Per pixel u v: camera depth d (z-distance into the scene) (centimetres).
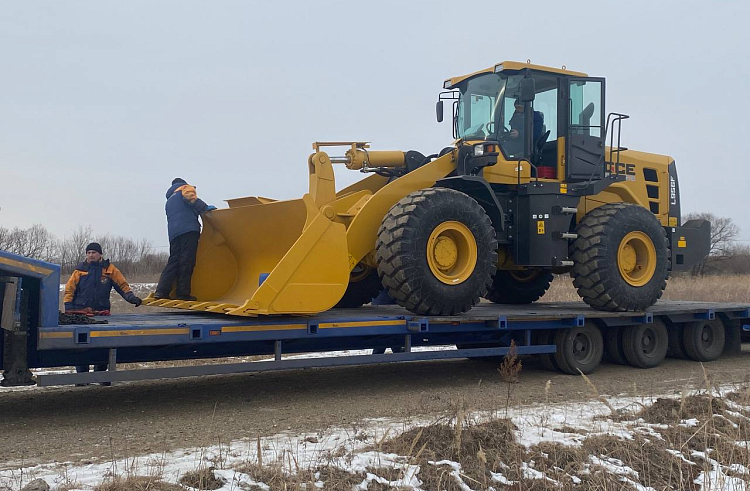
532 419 530
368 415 568
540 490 396
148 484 371
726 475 430
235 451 449
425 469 404
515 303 1048
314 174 743
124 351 582
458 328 709
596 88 880
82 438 496
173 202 737
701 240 1025
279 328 612
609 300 814
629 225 830
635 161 962
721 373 817
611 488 398
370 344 711
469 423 473
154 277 3334
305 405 614
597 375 798
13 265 506
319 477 390
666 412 546
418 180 760
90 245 695
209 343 627
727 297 2019
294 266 621
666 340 881
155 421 550
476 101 870
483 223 727
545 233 802
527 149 828
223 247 774
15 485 384
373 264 749
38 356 550
